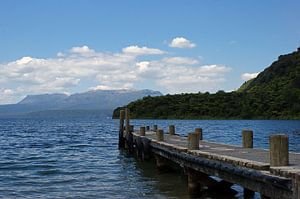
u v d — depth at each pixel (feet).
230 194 55.72
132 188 65.31
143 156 93.04
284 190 30.81
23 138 218.59
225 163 43.86
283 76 597.52
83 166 96.17
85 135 242.78
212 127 320.29
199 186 55.21
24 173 84.69
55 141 191.31
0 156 122.83
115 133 264.11
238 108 525.75
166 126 322.34
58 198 58.23
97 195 60.08
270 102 509.35
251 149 59.16
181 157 58.75
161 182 69.36
